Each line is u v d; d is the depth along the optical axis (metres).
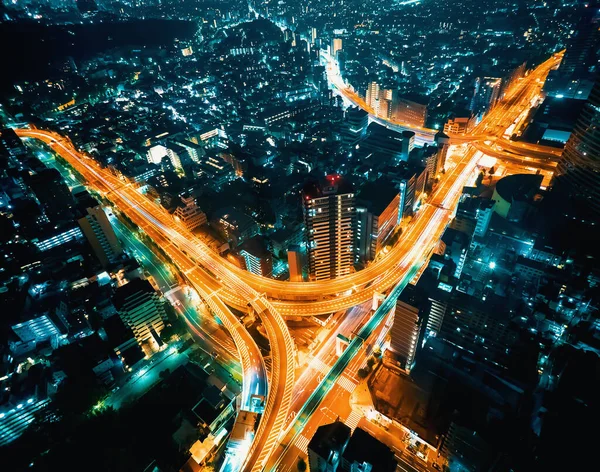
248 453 155.12
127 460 150.12
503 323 173.12
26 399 163.88
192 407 168.62
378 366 187.62
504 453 130.38
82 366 179.62
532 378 164.75
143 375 195.62
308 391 185.25
